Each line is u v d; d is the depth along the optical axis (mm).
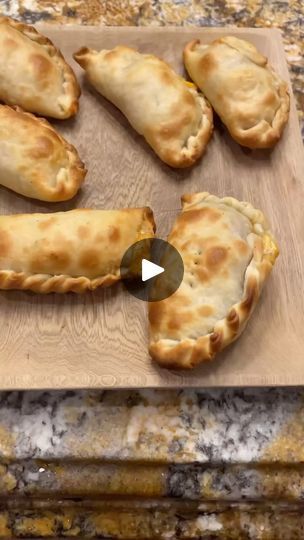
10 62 461
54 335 405
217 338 374
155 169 471
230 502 406
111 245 414
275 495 396
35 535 404
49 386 386
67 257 406
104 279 413
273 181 468
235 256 396
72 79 483
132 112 470
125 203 457
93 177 465
